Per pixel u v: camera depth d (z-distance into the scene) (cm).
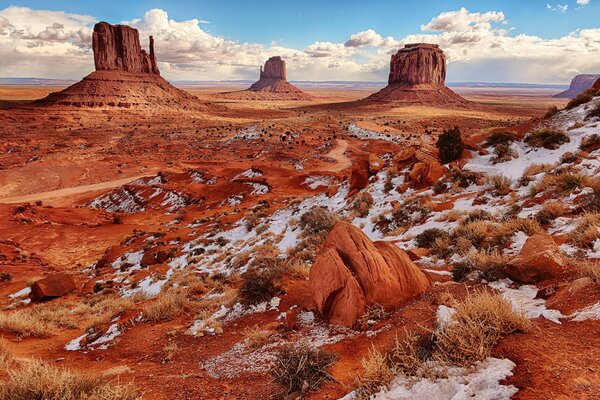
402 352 470
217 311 1095
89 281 2438
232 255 2100
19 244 3934
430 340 481
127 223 5012
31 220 4984
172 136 15262
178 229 3731
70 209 5734
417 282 765
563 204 1176
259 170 6322
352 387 489
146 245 3039
